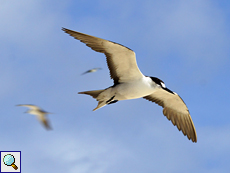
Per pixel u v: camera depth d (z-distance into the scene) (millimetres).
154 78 12117
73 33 11125
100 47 11133
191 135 13859
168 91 12320
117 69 11477
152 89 11789
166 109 13797
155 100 13742
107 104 12156
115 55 11117
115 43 10672
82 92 12016
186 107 13492
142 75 11641
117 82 11812
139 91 11719
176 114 13867
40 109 11836
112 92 11812
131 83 11664
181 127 13898
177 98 13242
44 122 11891
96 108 12086
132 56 10930
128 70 11469
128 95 11844
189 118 13828
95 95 11984
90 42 11141
